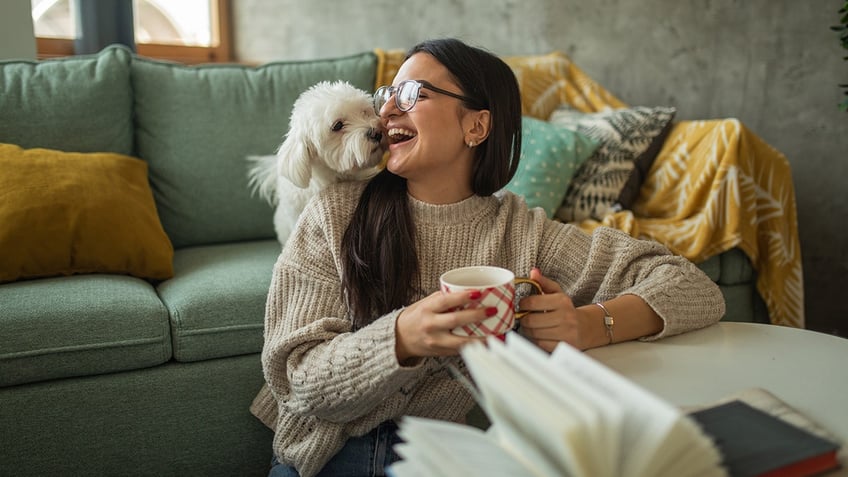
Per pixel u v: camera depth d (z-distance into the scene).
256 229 2.18
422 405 1.06
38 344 1.40
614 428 0.49
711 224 1.98
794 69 2.50
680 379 0.88
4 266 1.59
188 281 1.72
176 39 3.47
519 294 1.09
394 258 1.04
